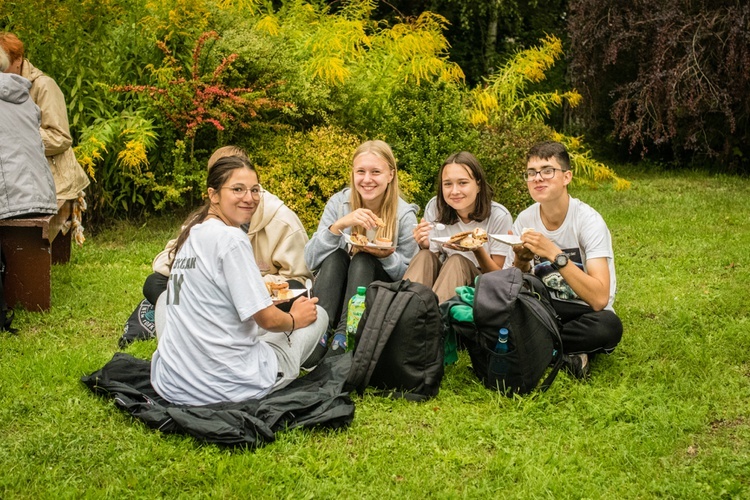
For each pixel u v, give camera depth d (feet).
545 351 12.67
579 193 33.71
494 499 10.05
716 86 35.42
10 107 16.22
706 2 35.73
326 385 12.33
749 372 14.05
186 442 11.09
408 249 15.67
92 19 24.52
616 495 10.20
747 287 18.93
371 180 15.10
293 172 24.36
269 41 26.43
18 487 10.02
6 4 23.40
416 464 10.87
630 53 38.06
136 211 26.45
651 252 22.82
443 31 44.16
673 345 15.26
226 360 11.68
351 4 31.60
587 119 41.50
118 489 9.98
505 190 26.86
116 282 19.15
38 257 16.62
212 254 11.53
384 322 12.55
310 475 10.44
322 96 25.79
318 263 15.16
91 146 22.74
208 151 26.04
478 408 12.52
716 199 30.99
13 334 15.60
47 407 12.12
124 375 12.76
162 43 24.49
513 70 32.12
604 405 12.55
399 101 26.89
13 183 16.14
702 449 11.33
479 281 12.73
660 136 38.14
